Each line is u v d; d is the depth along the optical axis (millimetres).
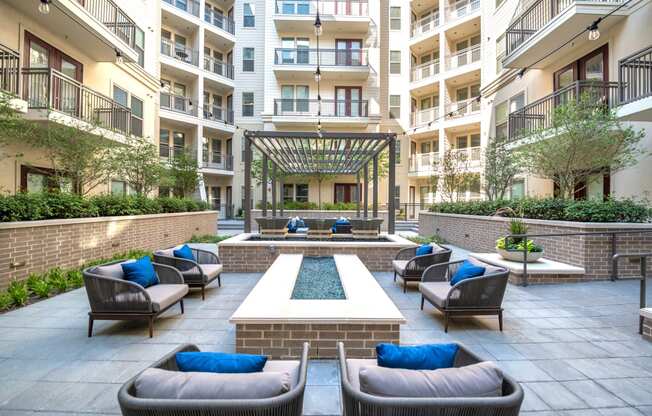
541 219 7379
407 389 1528
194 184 16156
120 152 9617
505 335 3703
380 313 3131
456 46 20016
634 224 6027
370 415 1485
